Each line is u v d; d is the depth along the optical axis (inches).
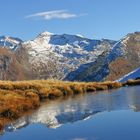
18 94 1825.8
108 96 2036.2
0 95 1608.0
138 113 1211.2
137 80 3644.2
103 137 853.2
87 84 2893.7
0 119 1174.3
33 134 935.7
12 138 895.1
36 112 1373.0
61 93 2255.2
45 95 2036.2
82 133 914.7
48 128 1012.5
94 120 1111.0
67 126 1031.6
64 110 1414.9
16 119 1204.5
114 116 1171.3
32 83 2294.5
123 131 905.5
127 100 1695.4
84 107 1492.4
